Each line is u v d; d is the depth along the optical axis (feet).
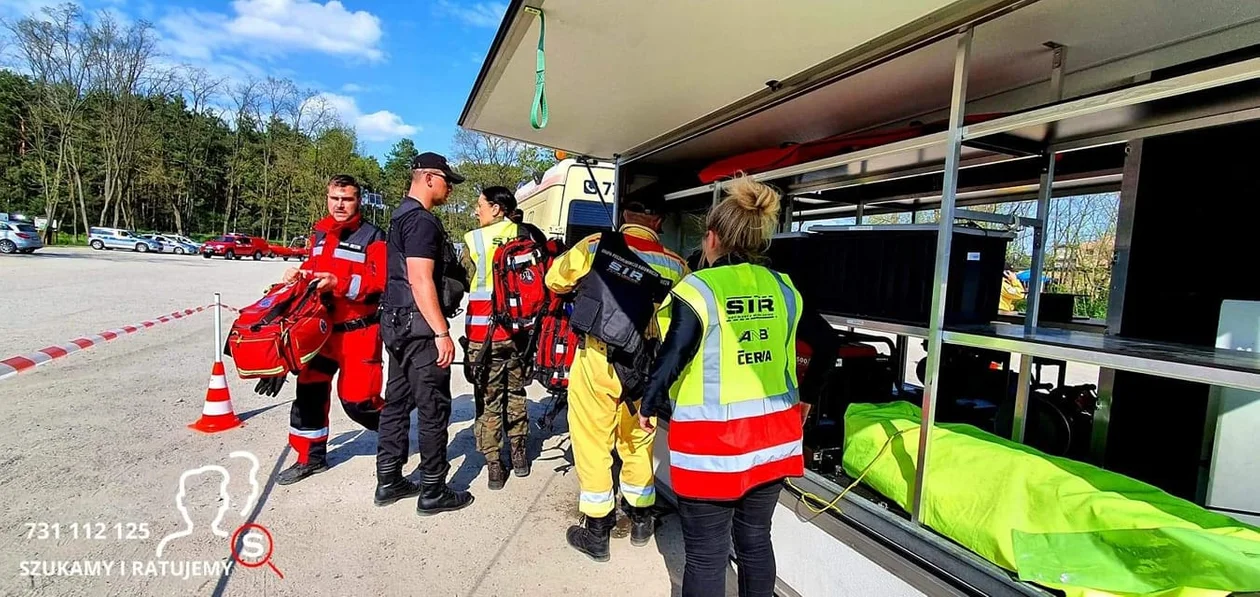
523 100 9.91
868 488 6.78
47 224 110.42
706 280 5.43
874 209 14.90
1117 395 7.19
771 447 5.46
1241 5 5.57
